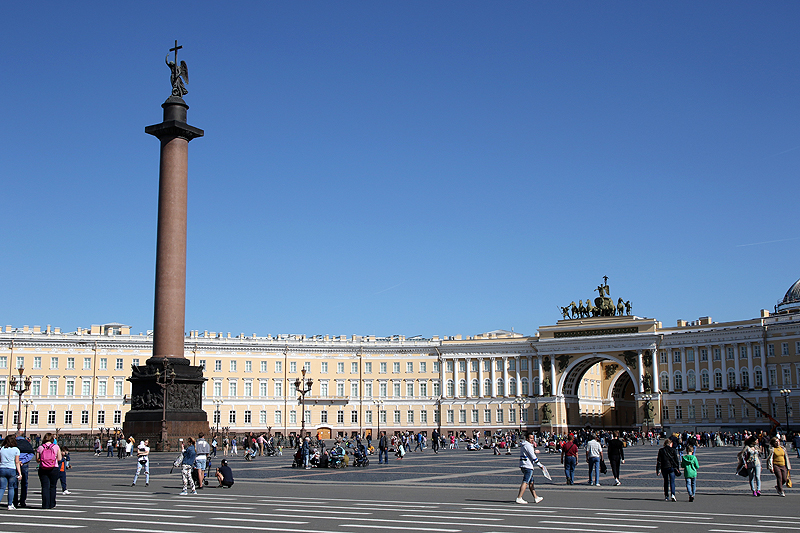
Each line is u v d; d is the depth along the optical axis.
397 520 23.58
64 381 124.50
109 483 38.50
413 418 142.50
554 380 136.75
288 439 100.06
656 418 128.12
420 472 49.41
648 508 27.38
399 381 143.38
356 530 21.28
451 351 144.00
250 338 137.12
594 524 22.83
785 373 117.38
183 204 67.81
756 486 32.44
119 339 127.81
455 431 141.12
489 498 31.30
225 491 34.41
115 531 20.81
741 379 121.56
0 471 25.73
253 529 21.36
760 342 120.06
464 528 21.86
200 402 68.69
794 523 23.17
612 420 149.88
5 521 22.95
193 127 68.75
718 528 22.00
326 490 35.22
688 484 30.08
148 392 67.00
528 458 29.16
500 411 139.62
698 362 126.31
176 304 66.88
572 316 139.88
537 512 26.02
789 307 132.12
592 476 40.56
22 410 121.38
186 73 70.88
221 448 77.75
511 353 141.38
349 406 140.25
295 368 138.25
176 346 66.88
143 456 37.28
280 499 30.42
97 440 72.44
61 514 24.80
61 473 30.95
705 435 101.69
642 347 130.62
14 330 125.06
